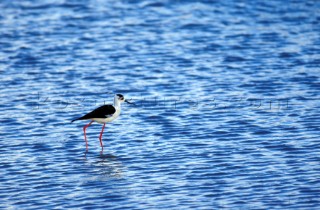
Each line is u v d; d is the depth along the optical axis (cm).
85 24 2975
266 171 1422
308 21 2944
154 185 1361
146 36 2800
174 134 1700
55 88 2141
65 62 2450
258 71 2297
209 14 3119
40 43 2692
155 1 3347
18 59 2480
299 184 1341
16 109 1922
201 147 1596
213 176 1404
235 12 3142
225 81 2192
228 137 1664
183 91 2097
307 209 1220
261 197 1283
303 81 2158
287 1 3312
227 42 2683
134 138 1673
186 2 3331
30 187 1366
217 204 1255
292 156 1510
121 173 1435
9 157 1545
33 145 1628
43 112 1897
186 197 1296
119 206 1258
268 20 2984
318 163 1457
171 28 2911
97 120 1614
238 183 1361
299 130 1698
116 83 2197
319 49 2539
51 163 1508
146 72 2322
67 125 1788
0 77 2259
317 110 1858
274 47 2592
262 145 1595
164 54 2547
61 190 1345
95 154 1564
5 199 1303
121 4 3312
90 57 2514
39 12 3169
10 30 2867
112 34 2833
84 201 1286
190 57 2498
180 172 1432
